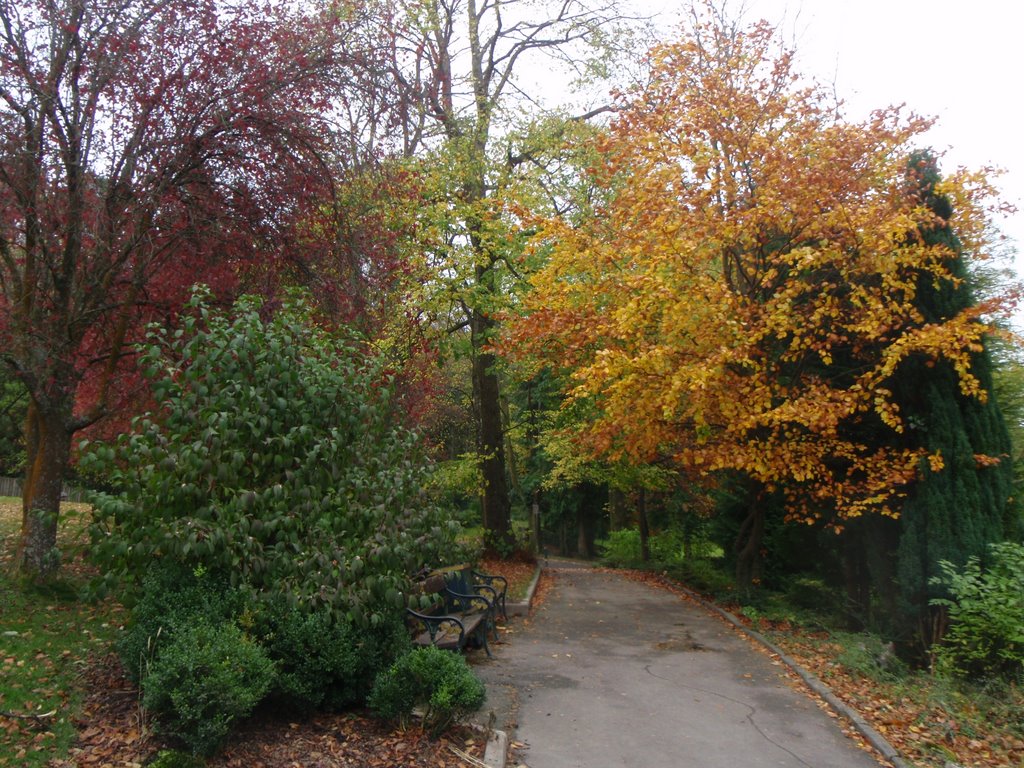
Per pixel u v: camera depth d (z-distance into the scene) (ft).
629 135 44.29
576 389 39.91
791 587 51.55
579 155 57.67
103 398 31.27
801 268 36.09
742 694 27.53
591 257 44.47
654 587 60.95
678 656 33.53
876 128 40.60
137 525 20.65
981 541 33.78
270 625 20.83
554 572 73.15
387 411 26.61
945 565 32.40
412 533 24.22
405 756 18.60
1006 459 35.37
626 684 28.32
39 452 29.71
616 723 23.62
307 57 34.04
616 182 51.11
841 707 25.55
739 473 51.06
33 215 28.35
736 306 39.01
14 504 58.13
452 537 26.03
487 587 36.70
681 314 38.29
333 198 34.30
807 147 42.06
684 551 84.94
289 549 22.12
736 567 53.78
